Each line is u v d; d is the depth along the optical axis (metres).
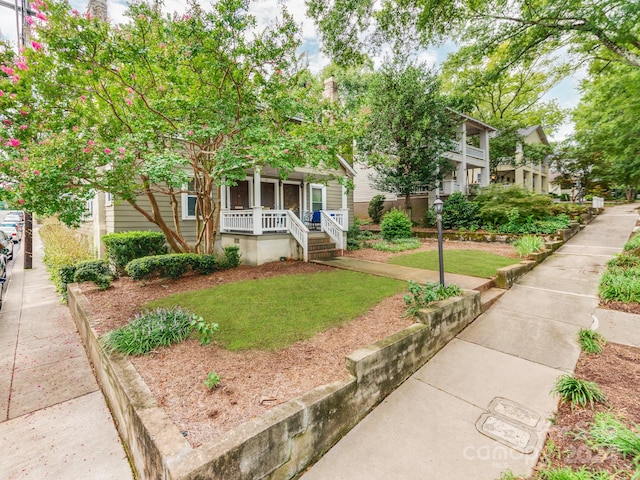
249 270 7.36
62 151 4.32
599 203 16.84
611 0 5.95
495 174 21.14
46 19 4.30
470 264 7.36
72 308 5.66
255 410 2.23
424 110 12.60
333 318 4.04
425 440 2.40
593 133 13.30
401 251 9.95
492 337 4.04
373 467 2.17
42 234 15.23
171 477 1.53
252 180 10.62
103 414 2.94
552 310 4.70
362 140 12.74
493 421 2.57
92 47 4.55
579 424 2.45
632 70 7.98
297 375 2.71
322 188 12.88
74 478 2.19
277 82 5.29
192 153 6.66
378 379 2.85
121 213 7.96
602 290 5.05
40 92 5.14
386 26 7.23
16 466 2.29
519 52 8.40
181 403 2.31
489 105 24.06
